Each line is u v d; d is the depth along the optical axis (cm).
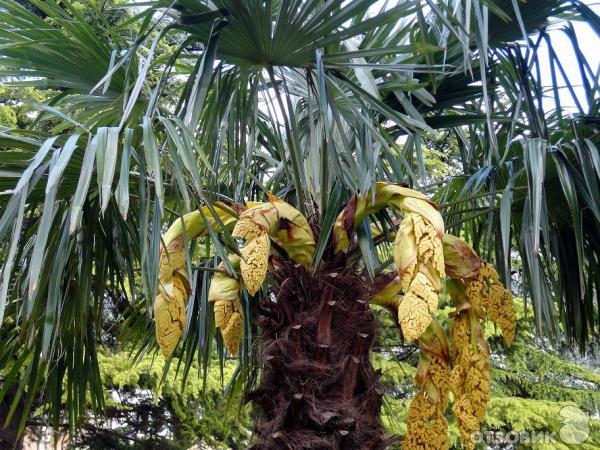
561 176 283
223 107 279
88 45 302
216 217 228
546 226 295
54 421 333
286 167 320
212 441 710
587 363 863
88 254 276
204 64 238
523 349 784
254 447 254
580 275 275
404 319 206
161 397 707
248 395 260
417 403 261
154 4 251
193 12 251
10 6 288
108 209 286
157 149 213
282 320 264
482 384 245
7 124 641
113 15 574
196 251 394
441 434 257
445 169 802
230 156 293
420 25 241
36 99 666
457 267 254
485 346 252
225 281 273
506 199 283
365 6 240
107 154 206
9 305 307
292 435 242
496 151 269
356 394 254
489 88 343
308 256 265
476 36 260
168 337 234
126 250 288
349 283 263
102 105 323
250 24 247
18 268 311
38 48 302
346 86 317
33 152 236
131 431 727
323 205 281
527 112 332
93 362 331
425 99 292
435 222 225
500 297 253
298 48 259
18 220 198
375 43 312
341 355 253
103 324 596
